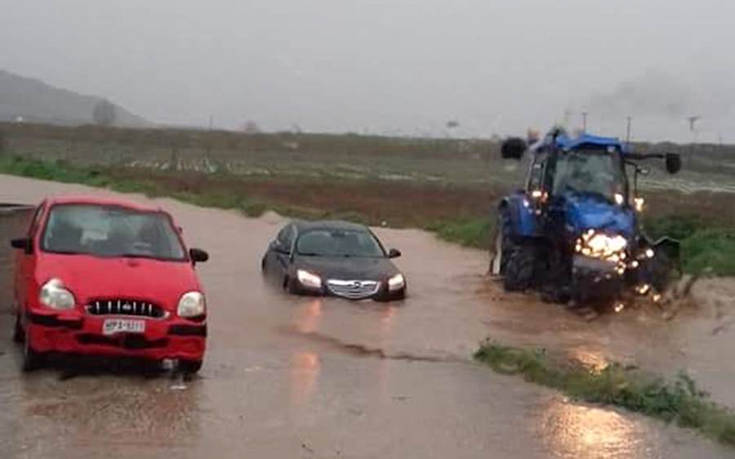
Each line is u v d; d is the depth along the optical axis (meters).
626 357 14.18
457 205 45.50
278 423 9.38
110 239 11.86
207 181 56.44
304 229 19.44
